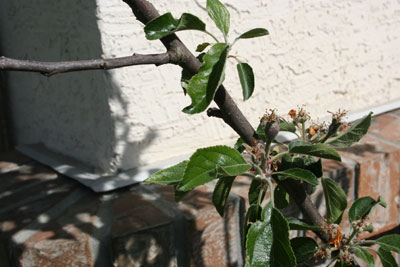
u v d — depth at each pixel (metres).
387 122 1.09
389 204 0.94
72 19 0.83
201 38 0.88
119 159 0.83
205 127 0.92
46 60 0.95
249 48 0.94
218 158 0.40
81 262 0.66
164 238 0.69
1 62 0.34
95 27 0.77
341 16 1.06
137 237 0.67
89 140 0.88
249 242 0.40
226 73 0.92
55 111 0.97
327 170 0.84
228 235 0.74
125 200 0.77
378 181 0.91
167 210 0.72
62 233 0.68
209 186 0.81
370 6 1.11
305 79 1.04
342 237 0.56
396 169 0.94
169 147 0.88
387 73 1.19
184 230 0.71
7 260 0.69
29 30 0.99
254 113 0.98
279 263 0.40
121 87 0.80
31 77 1.04
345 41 1.09
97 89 0.82
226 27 0.45
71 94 0.90
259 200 0.48
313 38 1.03
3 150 1.18
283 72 1.00
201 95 0.40
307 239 0.53
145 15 0.44
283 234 0.40
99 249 0.66
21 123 1.14
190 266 0.71
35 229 0.70
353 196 0.89
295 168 0.47
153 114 0.85
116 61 0.40
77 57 0.85
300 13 1.00
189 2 0.85
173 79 0.86
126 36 0.79
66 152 0.97
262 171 0.47
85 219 0.71
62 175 0.89
